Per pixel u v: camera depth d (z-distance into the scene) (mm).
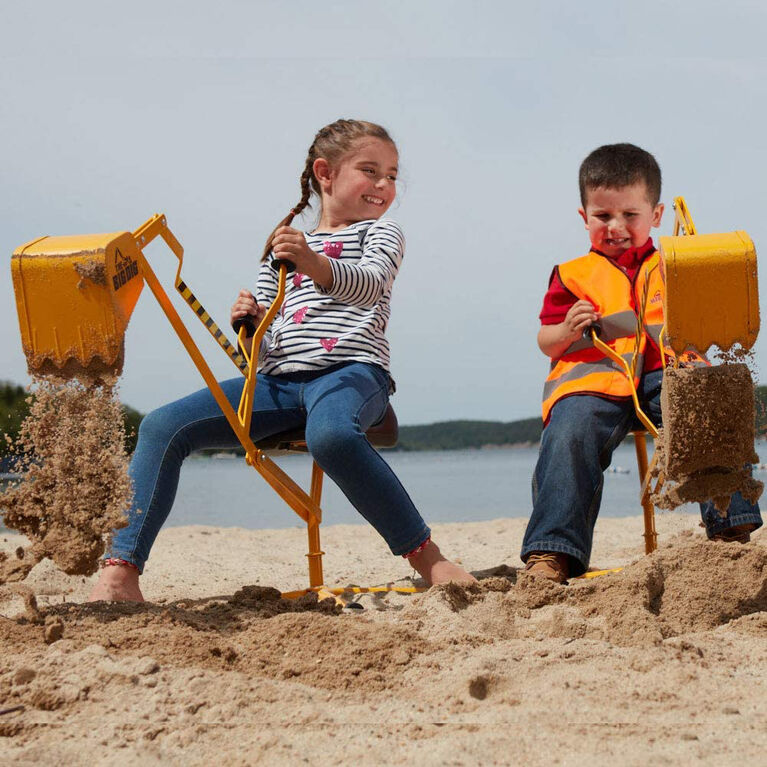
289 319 2527
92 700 1480
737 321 1896
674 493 1959
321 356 2406
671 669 1538
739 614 1915
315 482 2467
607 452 2439
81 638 1734
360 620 1905
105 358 1815
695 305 1896
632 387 2307
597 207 2625
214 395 2125
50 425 1829
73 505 1798
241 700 1466
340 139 2715
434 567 2191
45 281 1820
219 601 2211
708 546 2062
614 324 2523
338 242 2602
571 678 1528
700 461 1942
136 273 1946
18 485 1814
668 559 2055
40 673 1552
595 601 1962
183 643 1693
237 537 4449
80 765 1267
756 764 1189
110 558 2098
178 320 2062
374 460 2160
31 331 1834
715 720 1349
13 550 3529
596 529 4102
